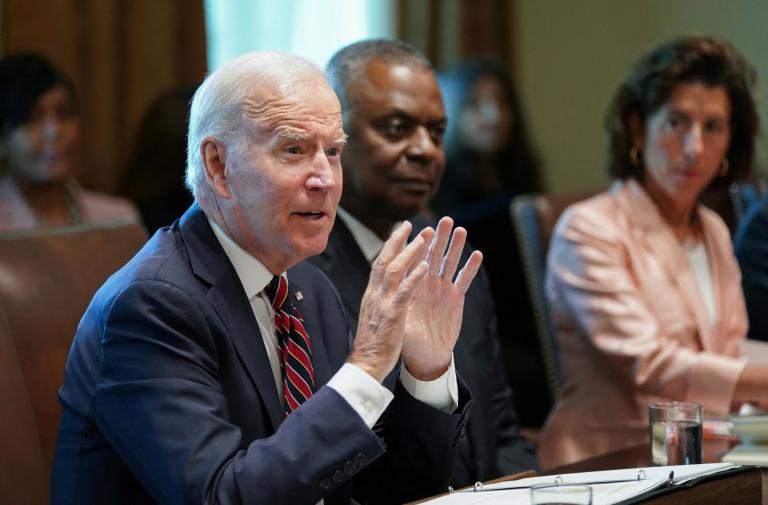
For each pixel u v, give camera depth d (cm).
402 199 662
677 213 857
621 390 812
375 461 528
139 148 1156
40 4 1252
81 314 602
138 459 454
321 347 532
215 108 480
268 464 437
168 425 446
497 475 685
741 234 1023
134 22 1324
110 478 477
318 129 474
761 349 867
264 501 434
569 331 848
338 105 488
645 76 838
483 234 1224
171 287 471
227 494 432
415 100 661
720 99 823
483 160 1505
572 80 1723
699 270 866
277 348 510
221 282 486
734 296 869
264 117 470
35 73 1094
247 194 475
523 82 1714
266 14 1473
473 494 462
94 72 1292
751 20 1449
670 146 824
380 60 667
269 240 483
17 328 575
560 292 853
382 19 1579
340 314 555
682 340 823
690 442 536
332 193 480
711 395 761
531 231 919
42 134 1096
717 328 852
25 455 533
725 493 462
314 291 550
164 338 461
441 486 525
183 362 461
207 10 1405
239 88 476
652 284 830
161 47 1339
